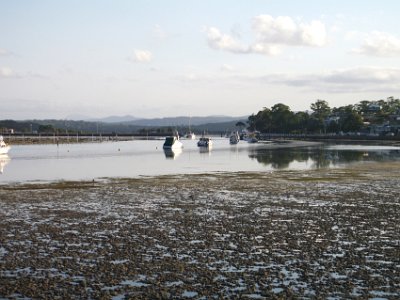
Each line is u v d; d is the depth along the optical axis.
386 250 18.16
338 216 25.16
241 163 68.56
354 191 35.25
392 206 28.28
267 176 47.25
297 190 36.12
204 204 29.48
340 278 14.88
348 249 18.34
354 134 198.38
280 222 23.62
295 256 17.36
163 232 21.38
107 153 103.31
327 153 93.50
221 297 13.30
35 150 120.56
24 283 14.41
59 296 13.41
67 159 81.75
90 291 13.77
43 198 32.25
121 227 22.50
